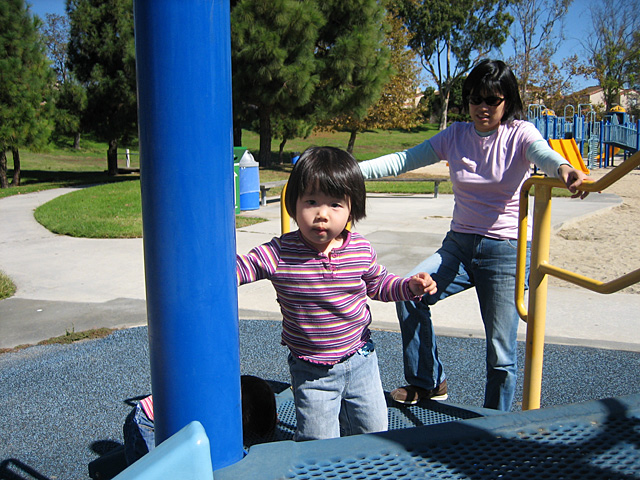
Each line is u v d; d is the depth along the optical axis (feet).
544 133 76.43
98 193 47.09
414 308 8.66
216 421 3.79
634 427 4.79
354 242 6.36
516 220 8.29
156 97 3.45
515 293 8.14
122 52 69.21
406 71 97.86
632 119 169.48
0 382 12.52
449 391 11.67
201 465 3.37
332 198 5.81
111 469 7.78
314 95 64.28
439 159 8.91
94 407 11.32
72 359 13.75
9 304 18.16
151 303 3.70
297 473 3.95
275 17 56.90
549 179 7.05
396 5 172.65
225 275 3.72
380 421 6.57
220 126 3.58
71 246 26.78
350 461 4.15
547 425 4.78
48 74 65.21
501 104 7.91
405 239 27.07
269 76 57.31
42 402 11.55
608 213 37.81
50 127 64.54
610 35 142.82
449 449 4.39
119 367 13.25
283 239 6.32
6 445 9.90
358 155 98.99
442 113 184.14
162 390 3.75
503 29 172.65
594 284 6.40
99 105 71.31
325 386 6.34
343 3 62.95
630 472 4.22
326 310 6.19
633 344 13.82
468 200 8.45
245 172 38.55
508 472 4.17
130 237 28.60
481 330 15.02
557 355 13.38
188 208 3.54
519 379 12.57
